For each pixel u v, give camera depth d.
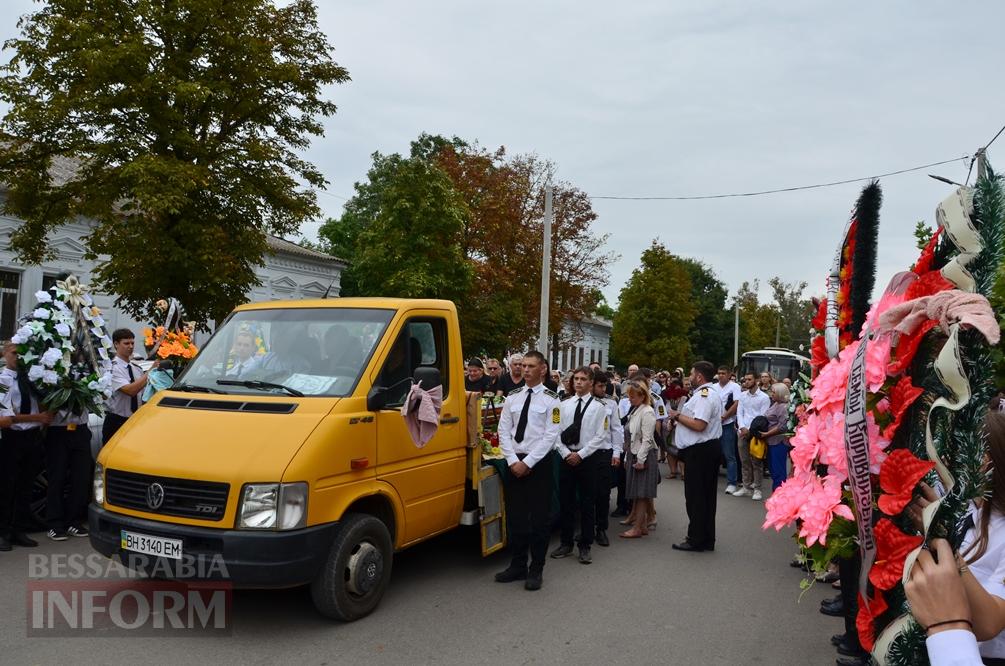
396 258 23.48
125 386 7.45
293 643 4.68
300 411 4.90
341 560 4.87
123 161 16.19
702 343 68.25
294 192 18.84
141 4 15.94
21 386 6.54
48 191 17.33
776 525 2.82
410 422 5.48
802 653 4.89
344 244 46.59
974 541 2.03
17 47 16.03
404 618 5.24
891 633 1.93
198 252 15.98
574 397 7.34
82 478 7.00
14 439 6.48
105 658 4.34
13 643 4.51
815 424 2.81
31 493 6.90
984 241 1.94
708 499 7.75
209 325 17.66
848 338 3.09
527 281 30.33
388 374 5.43
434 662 4.47
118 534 4.77
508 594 5.93
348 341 5.54
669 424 13.62
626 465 9.26
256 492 4.46
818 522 2.65
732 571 6.96
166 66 16.23
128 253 15.91
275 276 28.66
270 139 18.31
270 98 18.11
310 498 4.59
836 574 6.68
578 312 32.56
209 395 5.28
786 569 7.10
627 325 50.66
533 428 6.01
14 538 6.55
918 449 2.27
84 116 15.99
